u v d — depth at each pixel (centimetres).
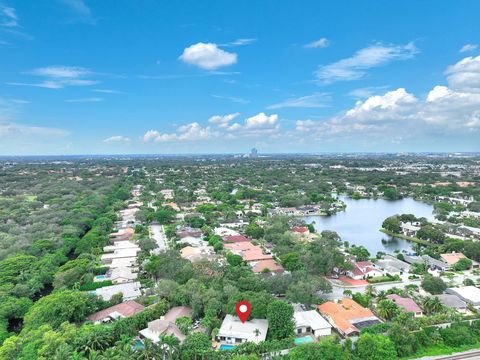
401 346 8594
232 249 17288
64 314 9612
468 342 8988
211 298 10388
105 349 8225
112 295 11944
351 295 11969
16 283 12206
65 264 14062
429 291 12056
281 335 9081
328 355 8050
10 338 8525
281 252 16250
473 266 15500
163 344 7994
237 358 7831
